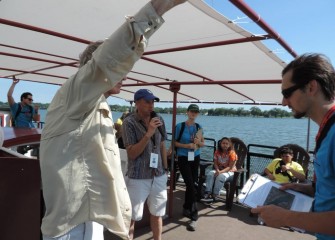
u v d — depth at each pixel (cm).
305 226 118
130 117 318
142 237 384
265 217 133
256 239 405
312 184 179
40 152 157
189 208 446
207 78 506
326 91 119
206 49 345
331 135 114
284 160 500
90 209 152
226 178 549
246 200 191
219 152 576
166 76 554
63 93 153
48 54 437
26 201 196
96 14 275
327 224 111
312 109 124
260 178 200
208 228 434
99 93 141
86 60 162
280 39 265
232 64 400
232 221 466
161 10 126
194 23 267
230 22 239
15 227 194
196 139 470
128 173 309
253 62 381
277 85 484
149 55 389
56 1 246
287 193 182
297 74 122
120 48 126
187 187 450
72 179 149
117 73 132
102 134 163
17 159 193
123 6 255
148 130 295
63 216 148
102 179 155
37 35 348
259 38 271
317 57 122
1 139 236
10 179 192
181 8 239
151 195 321
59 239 147
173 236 401
